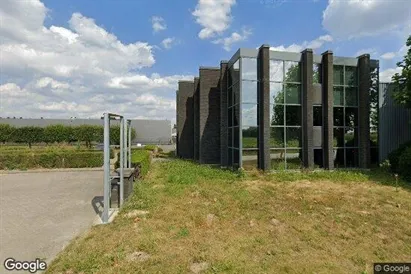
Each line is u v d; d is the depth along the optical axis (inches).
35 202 350.3
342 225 257.9
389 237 232.2
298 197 364.8
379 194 384.5
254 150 592.7
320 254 197.9
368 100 631.8
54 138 1449.3
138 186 394.3
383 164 630.5
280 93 599.2
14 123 2090.3
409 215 289.9
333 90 632.4
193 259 186.4
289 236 230.5
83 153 739.4
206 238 222.8
